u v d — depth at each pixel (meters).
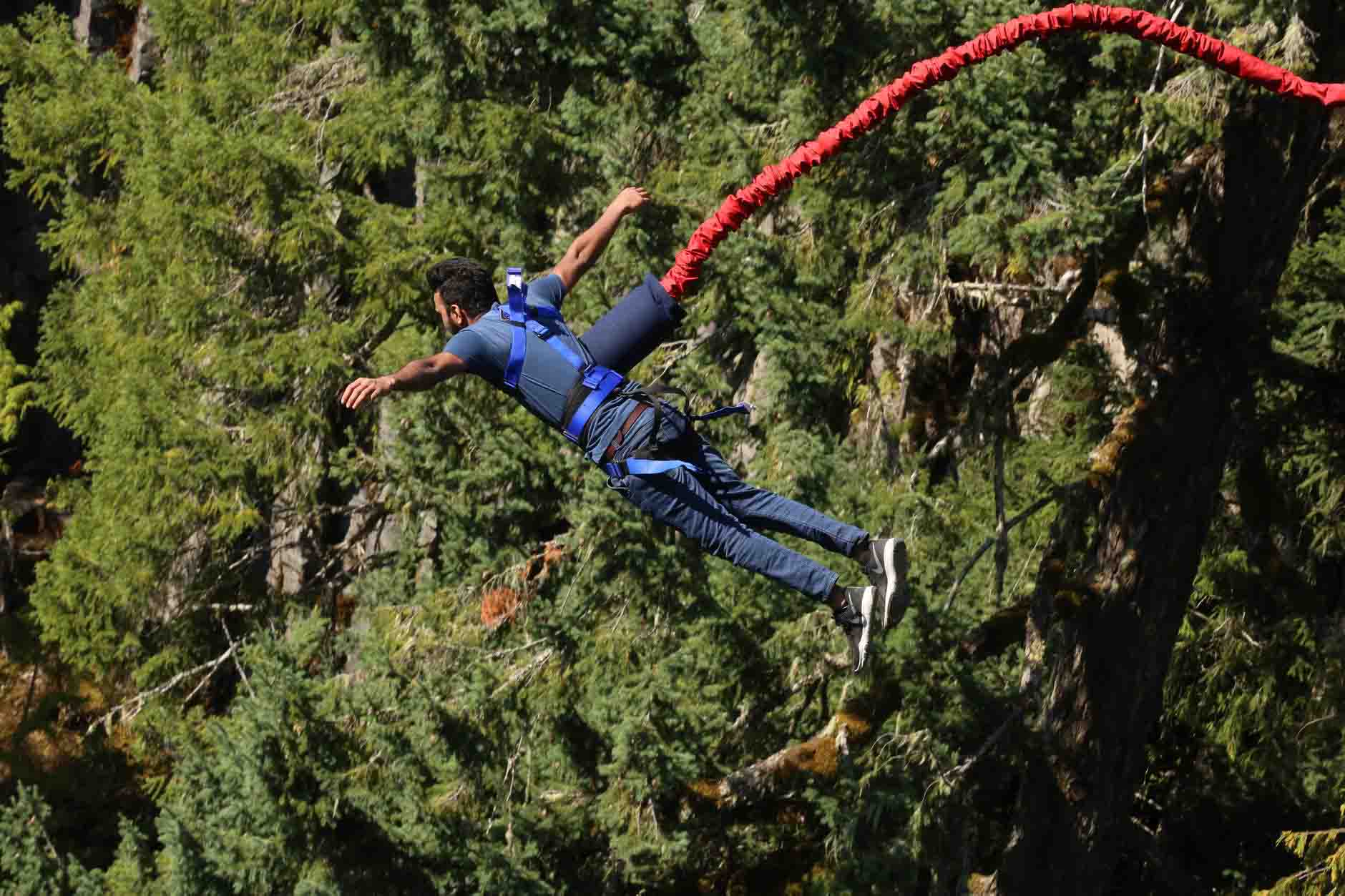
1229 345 27.11
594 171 31.23
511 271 12.60
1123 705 28.69
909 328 27.34
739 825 30.95
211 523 38.72
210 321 36.03
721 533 12.16
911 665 28.59
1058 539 29.56
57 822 50.50
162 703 41.34
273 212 34.12
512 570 31.59
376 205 33.91
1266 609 33.81
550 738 30.17
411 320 34.91
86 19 64.81
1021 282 32.81
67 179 45.56
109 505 39.78
